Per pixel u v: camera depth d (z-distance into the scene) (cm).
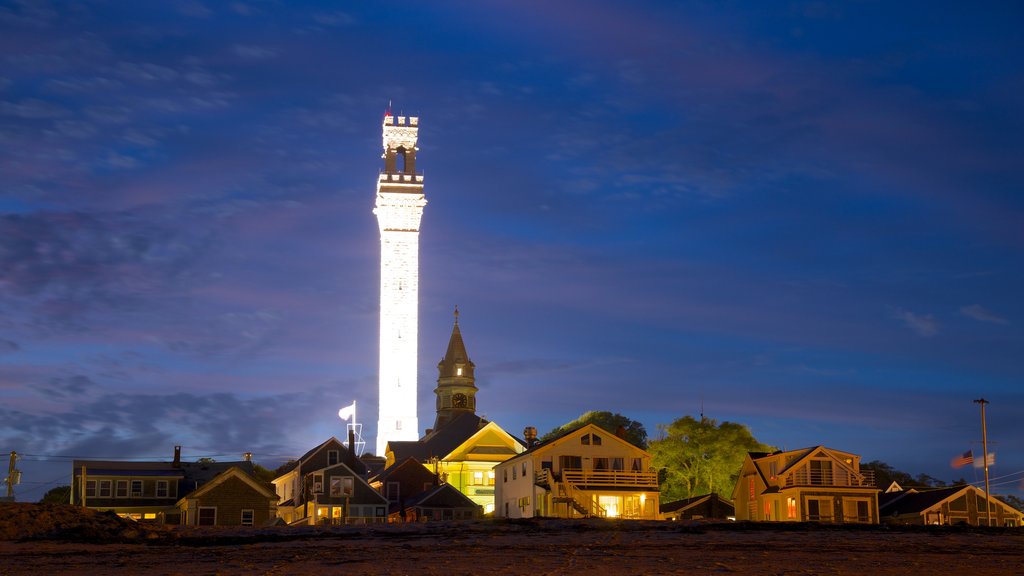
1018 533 5641
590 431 9156
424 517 9075
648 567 4172
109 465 10762
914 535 5438
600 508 8775
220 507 9881
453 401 16650
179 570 4103
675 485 11606
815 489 8762
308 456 11219
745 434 11706
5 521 5028
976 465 9844
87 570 4109
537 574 3991
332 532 5538
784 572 4056
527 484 9256
